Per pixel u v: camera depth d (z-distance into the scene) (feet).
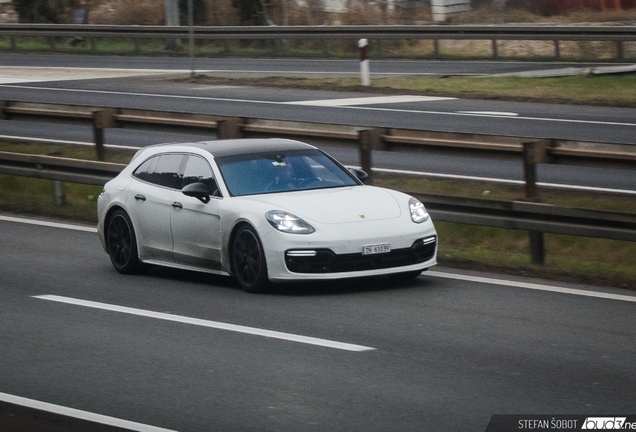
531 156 86.07
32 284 79.25
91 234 103.09
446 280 78.13
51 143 155.33
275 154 81.25
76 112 125.49
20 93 205.26
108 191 86.58
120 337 61.46
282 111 175.42
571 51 261.85
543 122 159.74
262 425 43.98
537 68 224.33
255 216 73.00
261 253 72.38
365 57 212.84
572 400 46.98
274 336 60.80
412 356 55.57
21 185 132.26
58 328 64.18
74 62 273.13
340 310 67.87
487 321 64.03
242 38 276.41
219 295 74.08
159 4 333.21
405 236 72.84
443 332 61.21
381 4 325.01
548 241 93.25
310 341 59.41
